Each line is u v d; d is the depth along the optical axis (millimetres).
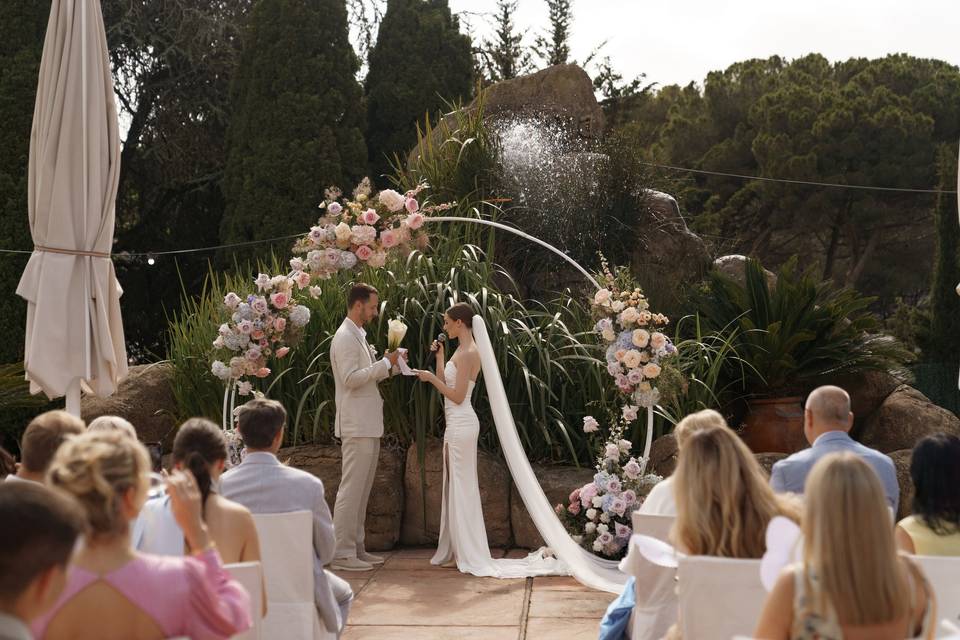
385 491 7871
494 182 11055
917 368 14625
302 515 4070
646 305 7441
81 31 6281
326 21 15430
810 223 22469
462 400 7277
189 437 3574
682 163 24297
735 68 25969
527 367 8492
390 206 7941
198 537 2742
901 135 21969
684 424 4102
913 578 2523
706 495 3223
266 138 15102
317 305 8609
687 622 3094
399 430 8273
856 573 2373
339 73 15469
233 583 2617
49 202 6199
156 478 3574
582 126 12586
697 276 11312
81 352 6148
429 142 11438
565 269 10898
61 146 6203
